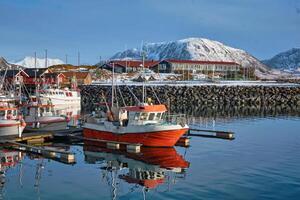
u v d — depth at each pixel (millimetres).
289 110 70125
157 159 29938
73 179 24625
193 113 64312
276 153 31781
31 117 41906
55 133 38312
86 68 134750
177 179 24391
